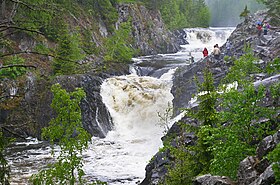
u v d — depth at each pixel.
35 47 30.81
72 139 9.84
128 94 28.83
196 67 27.58
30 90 26.45
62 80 27.45
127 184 17.44
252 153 9.96
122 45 40.00
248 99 10.86
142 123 27.88
